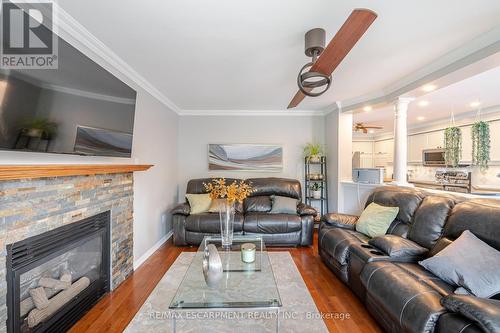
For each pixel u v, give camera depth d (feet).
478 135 12.91
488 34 6.03
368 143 23.29
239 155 14.80
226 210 8.62
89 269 6.86
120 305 6.67
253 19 5.44
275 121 14.85
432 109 13.53
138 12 5.21
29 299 5.10
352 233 8.55
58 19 5.33
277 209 12.00
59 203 5.36
